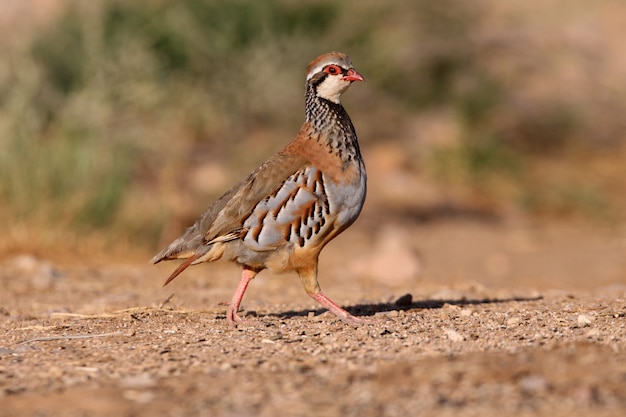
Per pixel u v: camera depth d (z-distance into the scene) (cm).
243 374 799
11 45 2419
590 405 695
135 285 1521
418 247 1950
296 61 2536
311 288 1054
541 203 2323
